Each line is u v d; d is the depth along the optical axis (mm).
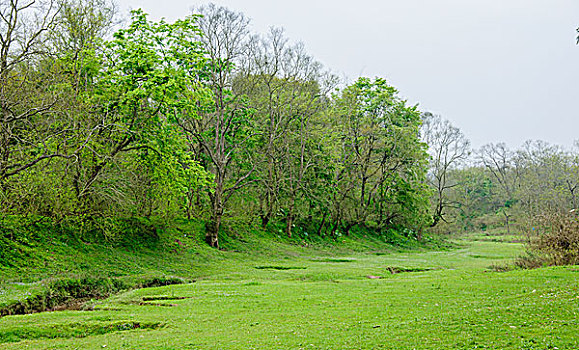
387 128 67625
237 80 51500
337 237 64750
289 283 28250
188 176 38500
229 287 26188
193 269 35969
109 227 34688
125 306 20938
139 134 35188
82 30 33688
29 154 31031
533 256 33000
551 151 115812
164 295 23328
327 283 27797
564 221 31016
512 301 16547
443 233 92500
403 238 73812
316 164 59531
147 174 37656
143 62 36344
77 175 32969
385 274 35344
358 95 67312
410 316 15008
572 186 96688
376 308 17203
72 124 31438
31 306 21281
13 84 28016
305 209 58750
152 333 15039
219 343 12500
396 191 72375
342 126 64125
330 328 13773
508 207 115938
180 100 38438
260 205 56125
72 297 24641
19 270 26250
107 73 36531
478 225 114938
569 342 10547
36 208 30672
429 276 32125
